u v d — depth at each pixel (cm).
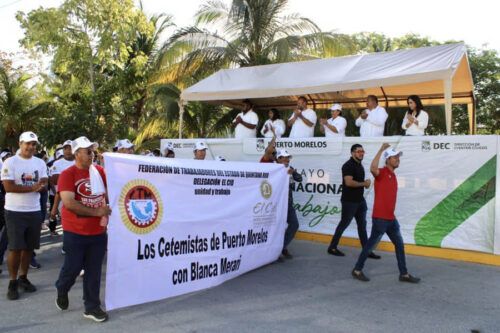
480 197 712
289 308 500
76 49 1694
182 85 1756
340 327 447
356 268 617
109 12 1683
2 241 627
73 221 445
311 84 974
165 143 1123
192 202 551
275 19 1697
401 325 454
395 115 1538
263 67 1152
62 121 1669
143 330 434
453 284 593
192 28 1708
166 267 518
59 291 467
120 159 473
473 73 2261
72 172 445
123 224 471
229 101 1342
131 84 1838
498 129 2284
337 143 856
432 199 751
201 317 469
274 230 696
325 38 1608
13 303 511
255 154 975
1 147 2292
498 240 691
